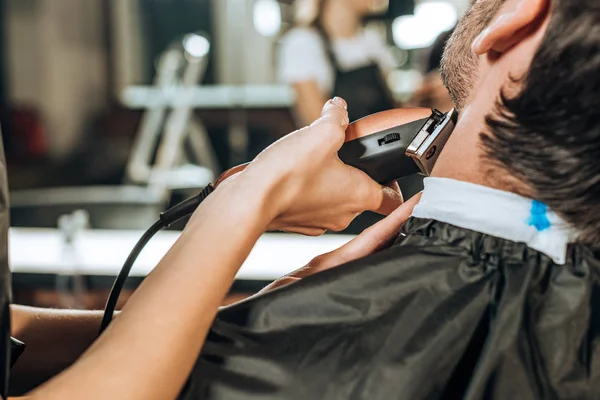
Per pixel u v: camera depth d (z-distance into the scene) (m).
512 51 0.56
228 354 0.57
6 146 5.36
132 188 4.46
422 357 0.55
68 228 2.84
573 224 0.56
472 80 0.60
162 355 0.53
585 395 0.54
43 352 0.83
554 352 0.54
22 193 4.45
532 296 0.56
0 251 0.56
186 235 0.57
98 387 0.51
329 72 2.61
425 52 2.21
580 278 0.56
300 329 0.57
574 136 0.52
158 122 4.65
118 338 0.53
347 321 0.57
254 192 0.58
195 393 0.56
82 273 2.68
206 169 4.55
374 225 0.67
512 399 0.54
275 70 4.80
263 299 0.59
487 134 0.57
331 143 0.61
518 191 0.57
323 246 2.87
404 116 0.69
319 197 0.63
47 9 5.98
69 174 5.29
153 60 6.25
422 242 0.59
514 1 0.58
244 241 0.57
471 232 0.58
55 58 6.06
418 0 3.40
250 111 4.59
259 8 4.85
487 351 0.54
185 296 0.54
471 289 0.57
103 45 6.30
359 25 2.64
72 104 6.10
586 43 0.51
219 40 5.36
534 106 0.53
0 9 5.94
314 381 0.55
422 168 0.68
